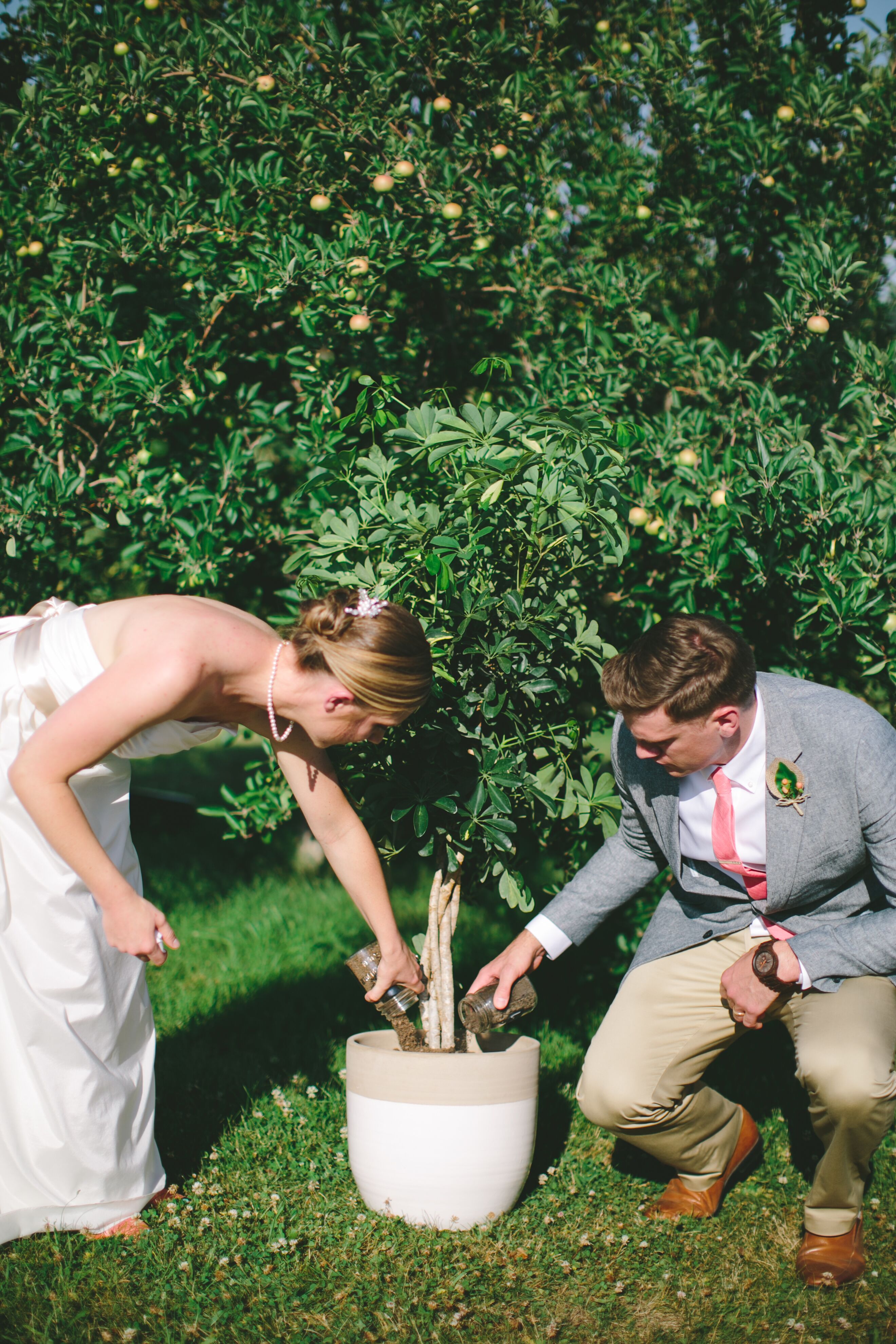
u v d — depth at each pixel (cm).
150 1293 204
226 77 346
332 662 202
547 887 324
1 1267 208
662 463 327
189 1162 263
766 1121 298
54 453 353
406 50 359
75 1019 220
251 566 376
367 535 246
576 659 265
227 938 470
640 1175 270
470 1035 253
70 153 356
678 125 374
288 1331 195
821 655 328
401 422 280
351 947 465
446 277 363
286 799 340
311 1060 337
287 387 398
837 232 363
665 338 348
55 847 198
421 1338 191
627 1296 212
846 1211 222
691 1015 236
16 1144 220
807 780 215
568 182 383
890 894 218
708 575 309
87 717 193
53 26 362
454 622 246
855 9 370
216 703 212
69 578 383
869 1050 209
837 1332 199
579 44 394
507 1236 231
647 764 237
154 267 365
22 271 361
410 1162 226
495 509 241
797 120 361
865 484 318
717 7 376
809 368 354
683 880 240
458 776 246
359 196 356
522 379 383
